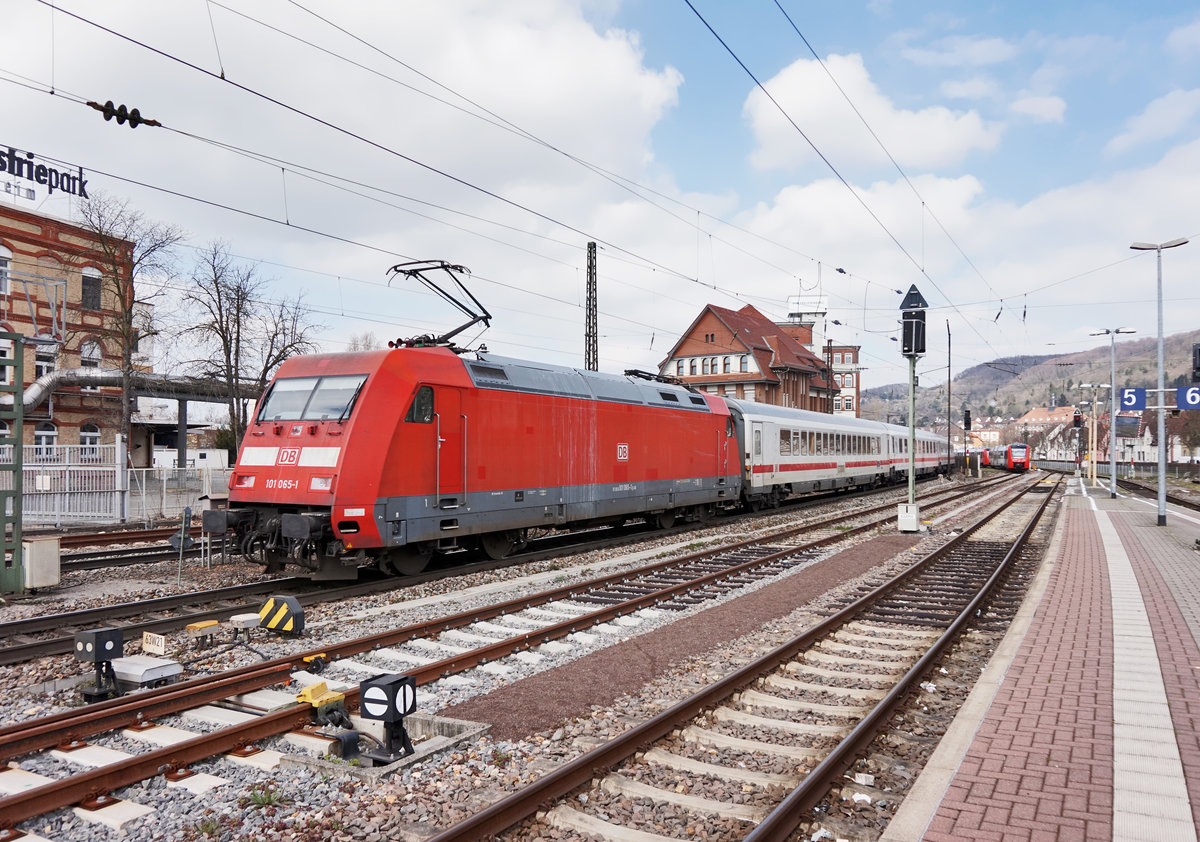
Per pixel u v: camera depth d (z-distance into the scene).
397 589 12.28
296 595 11.06
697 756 5.71
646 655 8.41
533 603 10.95
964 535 19.20
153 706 6.31
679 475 20.34
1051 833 4.24
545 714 6.53
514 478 14.67
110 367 36.00
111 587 12.99
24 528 20.83
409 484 12.37
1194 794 4.71
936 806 4.59
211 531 12.25
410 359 12.70
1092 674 7.23
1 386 12.40
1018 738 5.64
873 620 10.29
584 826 4.60
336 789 5.16
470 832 4.32
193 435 56.91
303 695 6.41
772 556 15.20
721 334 64.44
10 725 5.82
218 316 32.50
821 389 74.19
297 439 12.07
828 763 5.08
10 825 4.57
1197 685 6.88
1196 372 19.31
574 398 16.48
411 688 5.72
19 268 32.44
